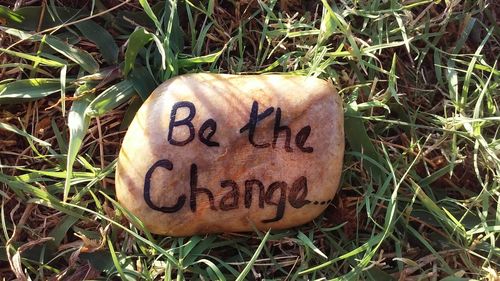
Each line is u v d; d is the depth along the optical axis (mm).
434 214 257
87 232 253
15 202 257
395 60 261
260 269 250
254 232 250
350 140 259
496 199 262
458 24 286
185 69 264
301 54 270
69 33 268
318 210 244
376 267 250
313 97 240
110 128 263
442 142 266
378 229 259
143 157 235
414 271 254
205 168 235
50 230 256
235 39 267
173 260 236
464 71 271
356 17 279
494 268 256
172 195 234
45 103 263
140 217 237
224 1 277
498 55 282
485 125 271
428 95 277
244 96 239
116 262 235
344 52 260
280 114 238
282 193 238
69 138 262
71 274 250
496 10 292
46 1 267
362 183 260
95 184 257
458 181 270
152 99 243
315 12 276
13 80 262
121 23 271
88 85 257
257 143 236
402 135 269
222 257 253
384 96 263
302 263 248
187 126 235
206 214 237
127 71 257
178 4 271
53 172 250
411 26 276
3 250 251
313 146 238
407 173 259
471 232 253
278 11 279
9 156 262
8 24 266
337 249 254
